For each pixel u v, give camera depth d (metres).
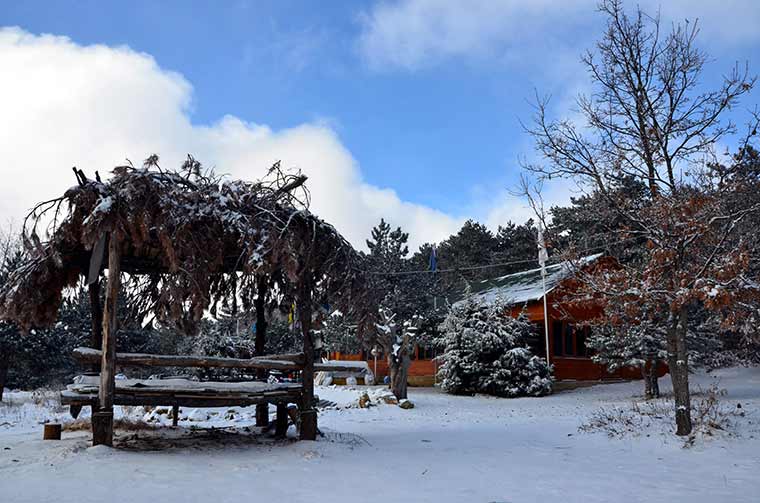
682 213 11.16
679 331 11.26
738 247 10.47
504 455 9.53
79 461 7.71
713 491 6.88
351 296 10.56
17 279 10.50
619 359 22.59
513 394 24.89
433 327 32.62
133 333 32.69
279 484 6.95
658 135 11.90
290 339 28.62
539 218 13.02
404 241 37.03
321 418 16.34
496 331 26.25
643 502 6.30
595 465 8.66
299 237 10.09
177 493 6.32
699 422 11.59
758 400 17.84
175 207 9.24
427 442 11.12
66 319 32.78
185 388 9.29
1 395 25.11
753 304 10.73
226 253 10.77
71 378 31.69
